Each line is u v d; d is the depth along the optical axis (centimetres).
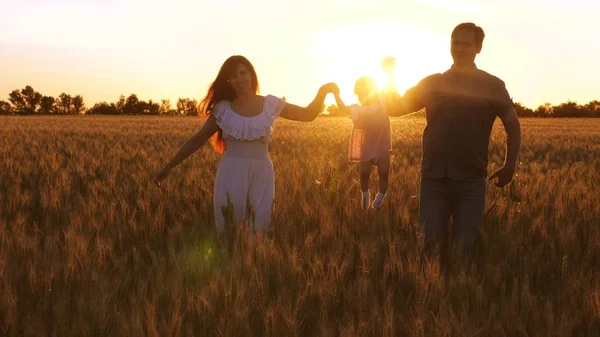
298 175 900
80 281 373
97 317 316
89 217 555
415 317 329
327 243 479
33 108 13300
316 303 358
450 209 503
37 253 422
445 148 477
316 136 2756
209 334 315
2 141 2078
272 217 546
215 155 1355
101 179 942
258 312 334
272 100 505
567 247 467
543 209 605
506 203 648
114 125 4156
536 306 339
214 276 379
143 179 843
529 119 8006
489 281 391
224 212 492
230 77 494
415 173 979
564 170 1081
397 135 2969
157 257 443
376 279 394
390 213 593
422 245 453
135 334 295
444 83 478
